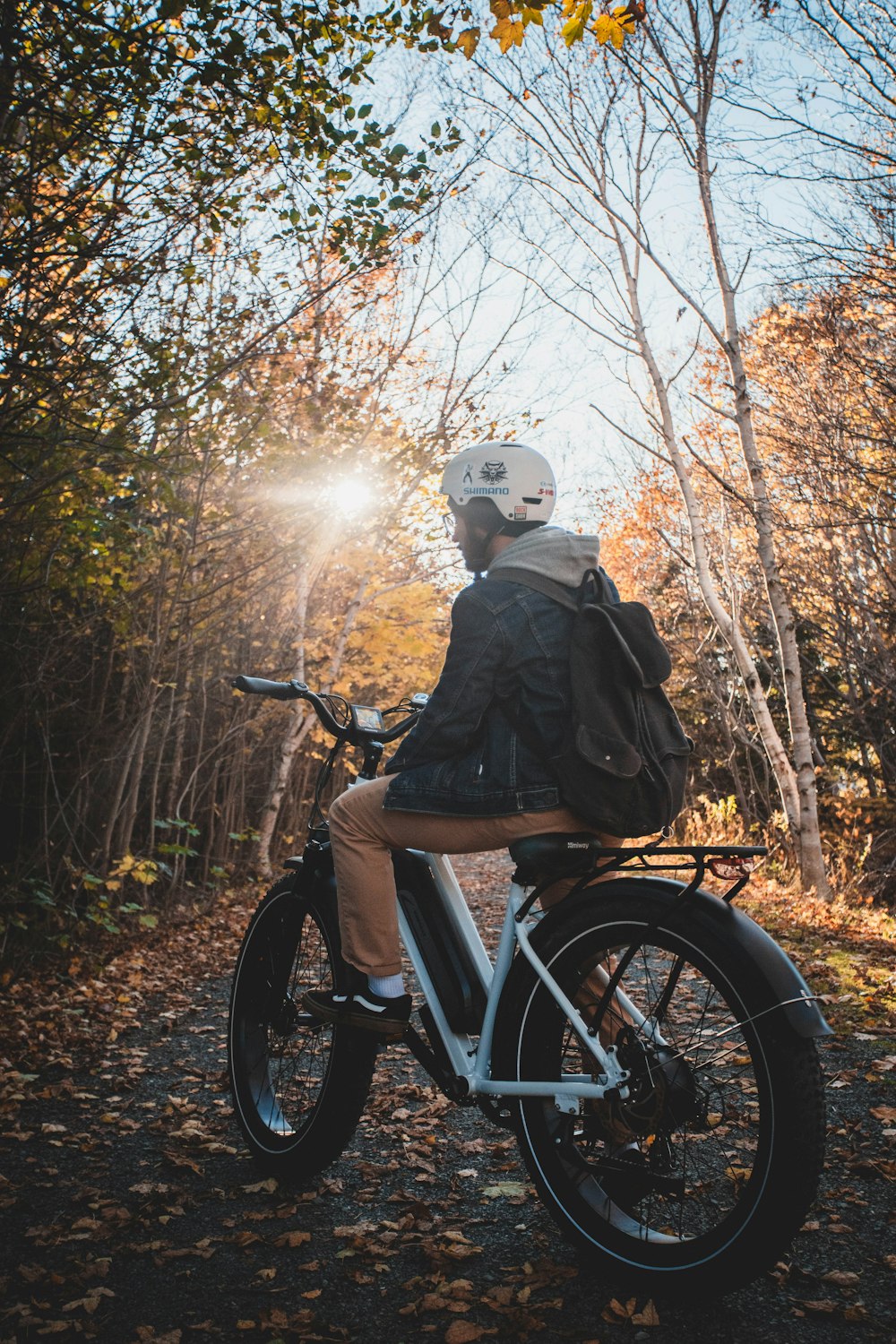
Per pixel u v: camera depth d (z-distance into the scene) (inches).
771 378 461.4
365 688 603.8
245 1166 122.3
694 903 86.4
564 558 97.5
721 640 617.6
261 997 126.1
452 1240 98.3
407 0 221.9
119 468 269.0
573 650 92.1
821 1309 81.7
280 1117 120.9
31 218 207.5
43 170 212.5
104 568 296.8
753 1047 79.9
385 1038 102.7
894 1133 122.3
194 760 453.1
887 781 555.5
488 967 104.9
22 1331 83.9
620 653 90.6
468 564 107.3
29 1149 130.2
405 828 99.3
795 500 459.2
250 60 209.9
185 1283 91.8
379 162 242.1
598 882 96.0
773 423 450.9
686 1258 83.0
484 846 96.5
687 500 428.1
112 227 221.3
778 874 428.8
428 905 107.2
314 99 229.9
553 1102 95.3
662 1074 84.7
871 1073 149.1
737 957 81.5
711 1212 92.0
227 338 263.1
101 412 246.8
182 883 399.5
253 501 351.6
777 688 589.6
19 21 184.2
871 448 402.3
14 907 283.3
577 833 93.2
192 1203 109.7
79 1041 193.5
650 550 666.2
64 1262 96.5
